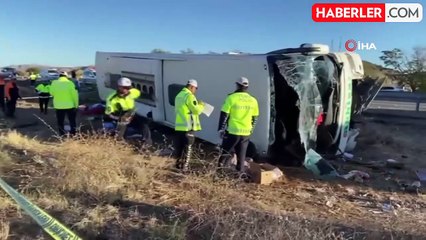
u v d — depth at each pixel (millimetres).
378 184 7625
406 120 14812
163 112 11148
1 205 5195
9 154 7883
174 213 5281
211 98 9375
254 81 8094
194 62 9859
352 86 9586
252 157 8406
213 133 9391
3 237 4418
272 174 7309
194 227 4871
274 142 8219
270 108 7883
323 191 7047
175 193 6113
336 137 8898
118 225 4914
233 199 5578
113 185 5984
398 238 4855
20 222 4832
